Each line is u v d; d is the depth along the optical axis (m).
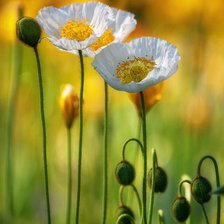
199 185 1.05
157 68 1.04
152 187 1.04
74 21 1.06
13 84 1.45
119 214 1.09
